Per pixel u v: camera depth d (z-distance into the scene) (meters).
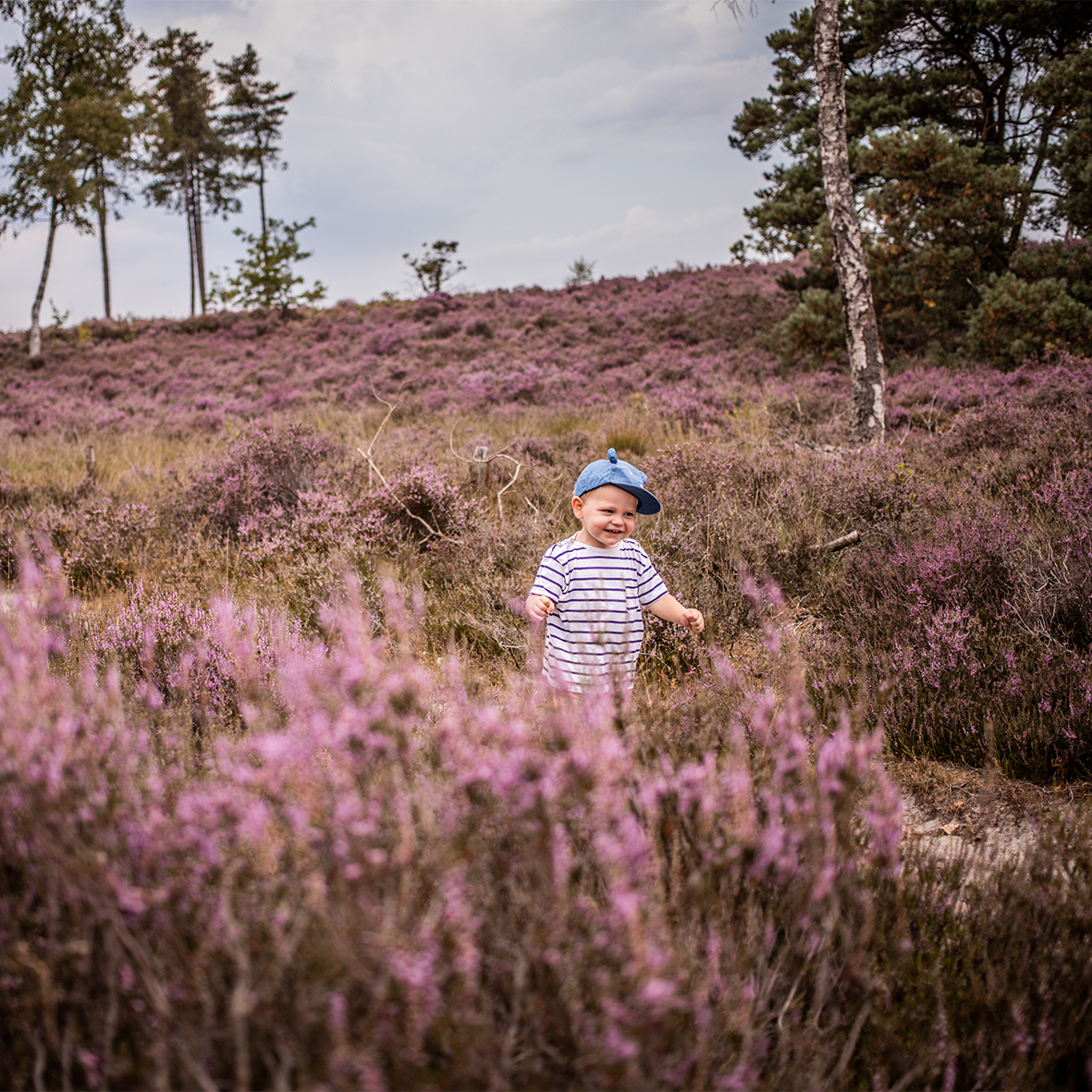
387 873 1.16
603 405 12.54
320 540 5.32
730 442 8.06
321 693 1.53
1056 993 1.58
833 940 1.58
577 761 1.38
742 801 1.50
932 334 13.57
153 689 2.43
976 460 6.60
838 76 8.39
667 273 27.36
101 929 1.32
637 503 2.93
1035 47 14.70
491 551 4.92
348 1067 1.03
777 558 4.70
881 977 1.57
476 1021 1.12
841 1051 1.52
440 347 20.78
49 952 1.25
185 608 3.63
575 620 2.86
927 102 14.71
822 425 9.14
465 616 4.08
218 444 10.99
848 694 3.02
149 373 22.36
